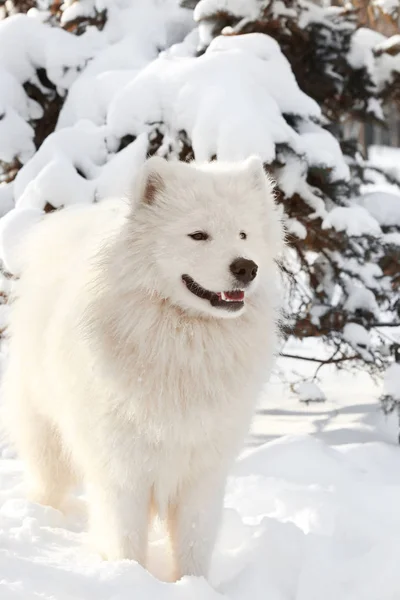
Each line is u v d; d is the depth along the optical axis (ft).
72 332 10.86
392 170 23.40
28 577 9.96
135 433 10.46
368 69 22.68
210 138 18.06
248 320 10.64
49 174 18.25
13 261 16.66
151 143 19.56
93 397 10.53
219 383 10.39
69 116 21.40
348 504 13.94
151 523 12.14
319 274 21.56
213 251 10.02
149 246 10.29
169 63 20.20
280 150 18.63
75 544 12.18
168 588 9.95
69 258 12.33
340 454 17.39
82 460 11.24
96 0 24.04
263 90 19.24
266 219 11.09
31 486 14.20
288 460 16.75
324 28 22.13
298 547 11.73
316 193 19.48
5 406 14.14
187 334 10.28
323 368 28.48
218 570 11.53
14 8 27.61
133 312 10.20
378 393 24.67
